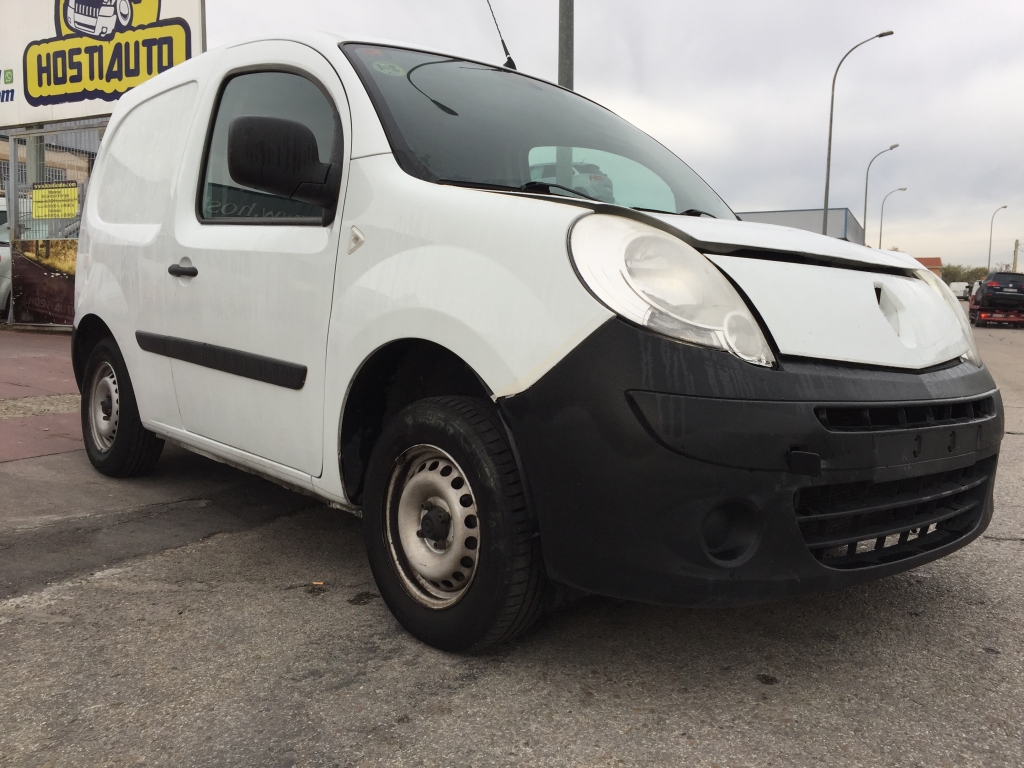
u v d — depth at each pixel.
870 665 2.23
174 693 1.99
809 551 1.93
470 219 2.12
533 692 2.03
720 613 2.55
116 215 3.74
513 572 2.01
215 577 2.77
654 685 2.08
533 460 1.93
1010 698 2.06
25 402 5.81
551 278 1.91
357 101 2.54
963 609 2.64
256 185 2.36
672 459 1.78
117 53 10.42
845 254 2.32
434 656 2.21
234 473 4.18
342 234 2.43
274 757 1.74
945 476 2.25
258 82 3.00
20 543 3.01
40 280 10.84
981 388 2.37
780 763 1.75
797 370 1.90
